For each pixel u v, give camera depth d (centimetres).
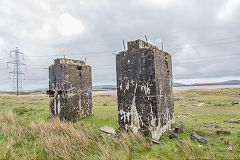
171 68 706
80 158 419
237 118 706
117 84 620
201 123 634
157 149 426
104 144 484
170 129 588
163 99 580
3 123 722
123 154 402
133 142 483
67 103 822
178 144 418
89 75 1002
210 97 1753
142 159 378
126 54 596
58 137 511
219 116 761
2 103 1605
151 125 525
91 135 536
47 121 795
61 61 852
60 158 427
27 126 713
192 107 1096
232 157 332
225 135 476
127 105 588
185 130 556
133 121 570
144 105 544
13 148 485
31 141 545
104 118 832
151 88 531
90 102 990
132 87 576
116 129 636
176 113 888
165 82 618
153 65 529
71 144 484
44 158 427
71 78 859
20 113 1050
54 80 880
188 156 350
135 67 571
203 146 418
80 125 667
